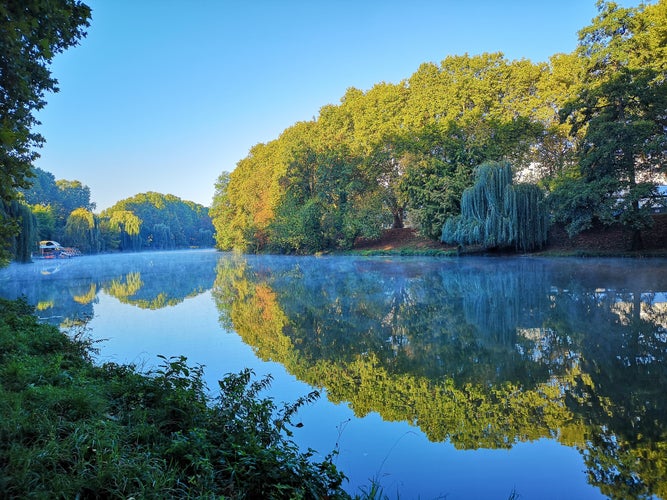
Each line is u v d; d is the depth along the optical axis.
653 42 25.61
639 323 9.98
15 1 5.02
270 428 4.45
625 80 25.02
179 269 35.62
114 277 28.72
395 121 44.09
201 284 23.27
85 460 3.01
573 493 3.97
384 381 7.13
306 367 8.00
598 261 23.78
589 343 8.64
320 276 24.38
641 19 26.12
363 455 4.75
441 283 18.78
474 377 7.16
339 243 44.22
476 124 36.56
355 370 7.76
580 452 4.69
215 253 71.00
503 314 11.86
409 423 5.54
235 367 8.00
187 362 8.33
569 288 15.29
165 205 117.81
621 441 4.88
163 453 3.31
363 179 44.28
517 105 36.41
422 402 6.20
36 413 3.50
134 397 4.55
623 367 7.21
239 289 20.50
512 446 4.87
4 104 6.85
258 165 63.34
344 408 6.06
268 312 13.91
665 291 13.69
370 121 46.19
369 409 6.00
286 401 6.32
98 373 5.71
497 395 6.36
